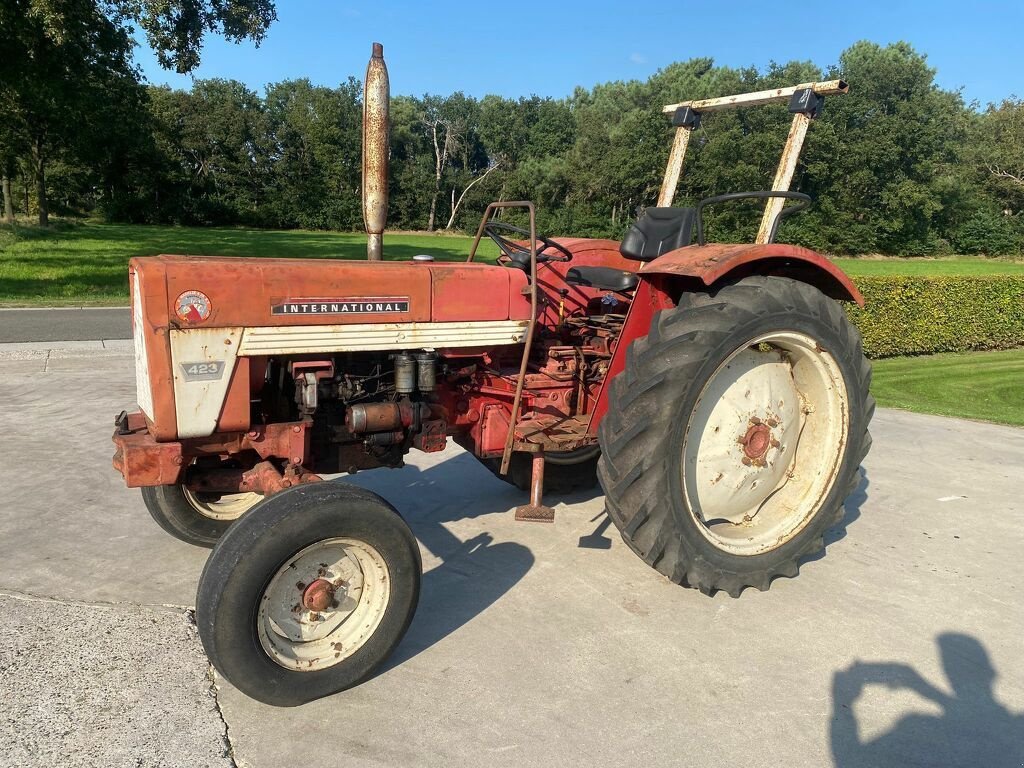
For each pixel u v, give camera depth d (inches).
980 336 498.0
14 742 90.3
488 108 2827.3
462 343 132.2
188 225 2456.9
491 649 115.2
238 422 112.7
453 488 188.1
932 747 96.0
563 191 2219.5
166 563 140.9
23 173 1747.0
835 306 138.8
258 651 95.3
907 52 1866.4
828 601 134.8
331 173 2610.7
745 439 136.6
